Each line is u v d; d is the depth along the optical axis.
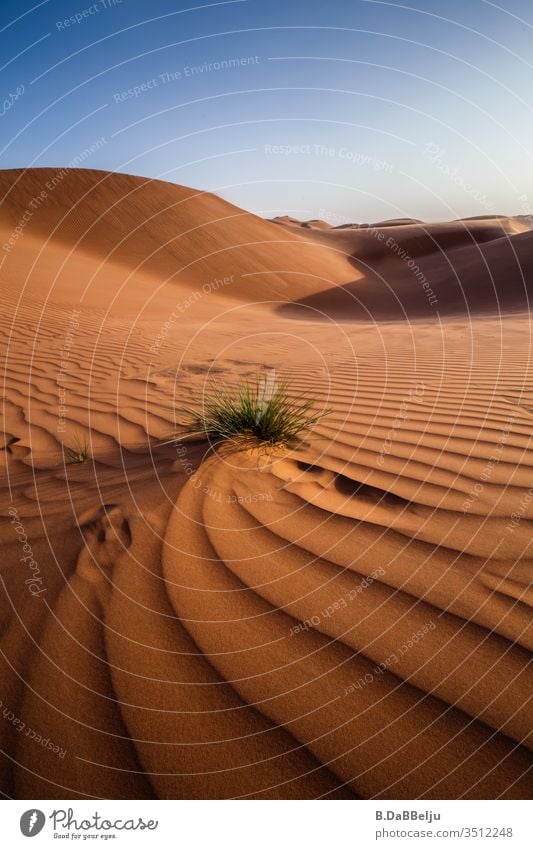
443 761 1.11
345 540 1.90
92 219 24.72
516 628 1.45
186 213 28.00
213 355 6.66
